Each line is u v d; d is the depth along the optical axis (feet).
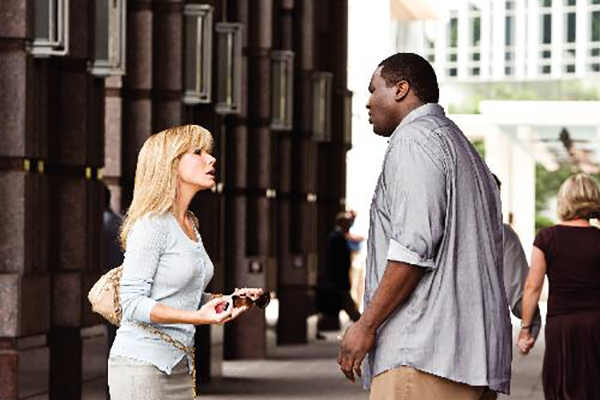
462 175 30.60
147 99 79.92
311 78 125.49
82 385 67.46
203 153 33.42
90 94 68.49
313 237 128.36
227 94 92.53
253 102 109.09
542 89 261.85
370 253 31.07
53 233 67.87
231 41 92.73
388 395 30.58
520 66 262.47
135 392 32.76
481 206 30.86
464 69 264.72
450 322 30.37
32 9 61.98
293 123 125.08
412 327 30.40
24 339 61.87
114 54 68.39
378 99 31.78
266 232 108.47
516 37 262.26
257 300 32.48
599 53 259.19
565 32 260.21
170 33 81.51
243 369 99.76
